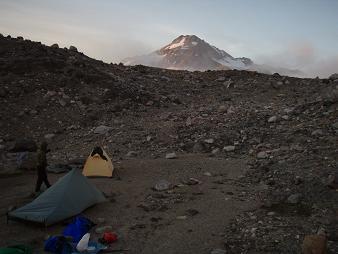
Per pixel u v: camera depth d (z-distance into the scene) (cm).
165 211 1395
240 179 1736
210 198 1512
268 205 1411
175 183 1705
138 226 1262
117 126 2761
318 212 1326
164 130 2608
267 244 1129
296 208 1378
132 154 2219
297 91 3809
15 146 2314
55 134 2669
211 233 1212
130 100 3294
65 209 1311
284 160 1872
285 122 2561
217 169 1888
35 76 3338
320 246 1023
